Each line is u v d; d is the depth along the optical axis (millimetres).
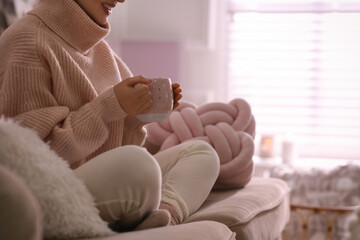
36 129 1198
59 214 859
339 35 3828
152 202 1014
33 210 583
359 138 3812
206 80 3975
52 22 1370
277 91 3908
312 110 3859
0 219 562
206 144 1469
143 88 1201
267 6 3912
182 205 1278
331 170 2590
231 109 1978
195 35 3799
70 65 1348
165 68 3586
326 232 2447
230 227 1312
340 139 3832
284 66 3900
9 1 2562
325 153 3830
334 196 2520
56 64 1299
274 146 3512
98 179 969
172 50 3586
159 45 3600
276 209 1719
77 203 893
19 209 570
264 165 3297
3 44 1313
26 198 580
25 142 858
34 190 835
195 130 1890
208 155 1433
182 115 1946
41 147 902
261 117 3910
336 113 3834
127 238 878
